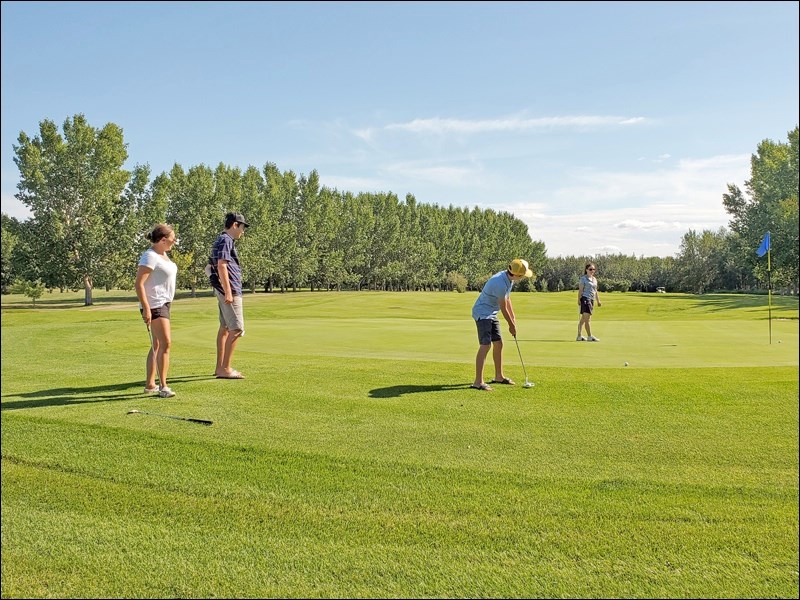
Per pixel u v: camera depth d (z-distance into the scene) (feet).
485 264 309.63
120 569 9.46
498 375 22.31
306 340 38.50
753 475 13.02
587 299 39.17
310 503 11.60
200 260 183.32
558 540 10.28
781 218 110.52
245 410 18.19
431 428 16.34
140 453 14.23
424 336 41.04
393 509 11.36
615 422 16.89
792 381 21.58
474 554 9.86
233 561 9.67
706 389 20.51
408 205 295.07
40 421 16.76
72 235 153.99
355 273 270.46
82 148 154.10
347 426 16.49
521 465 13.53
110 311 100.78
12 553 9.91
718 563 9.65
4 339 39.73
